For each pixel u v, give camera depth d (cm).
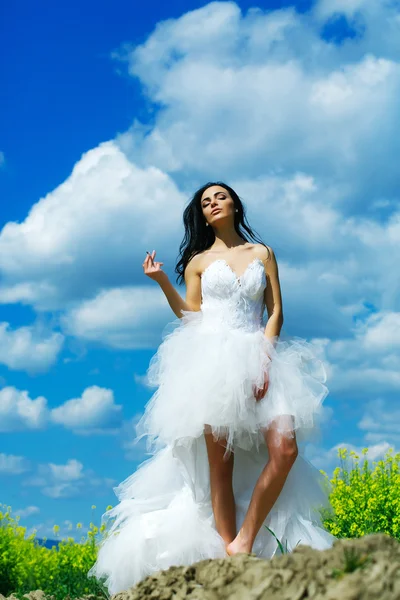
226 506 455
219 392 436
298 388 452
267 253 492
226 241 505
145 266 487
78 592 644
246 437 458
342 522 765
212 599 260
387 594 208
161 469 495
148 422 478
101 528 817
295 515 467
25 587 752
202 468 467
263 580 248
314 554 256
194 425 441
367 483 803
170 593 286
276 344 474
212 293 478
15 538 907
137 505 486
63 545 901
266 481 436
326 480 496
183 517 463
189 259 516
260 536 459
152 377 481
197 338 466
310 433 465
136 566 457
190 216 520
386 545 257
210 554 450
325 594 219
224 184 517
